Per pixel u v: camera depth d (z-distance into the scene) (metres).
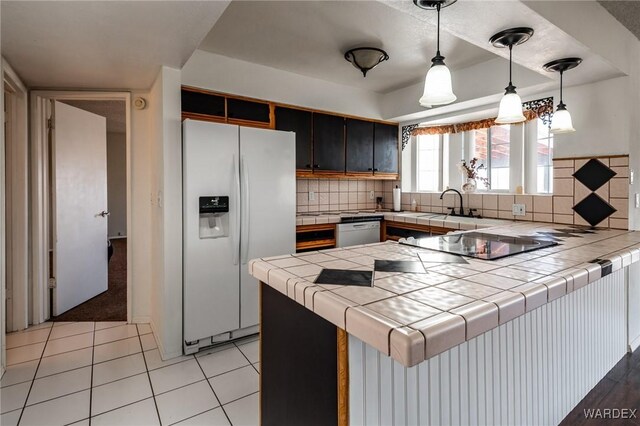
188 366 2.29
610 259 1.45
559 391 1.78
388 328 0.78
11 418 1.77
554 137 2.83
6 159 2.75
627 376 2.16
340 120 3.77
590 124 2.58
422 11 1.57
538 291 1.06
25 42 1.98
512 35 1.75
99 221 3.76
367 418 1.04
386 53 2.89
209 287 2.49
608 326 2.18
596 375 2.08
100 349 2.53
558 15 1.70
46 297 3.04
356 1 2.17
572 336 1.86
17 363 2.31
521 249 1.65
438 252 1.64
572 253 1.57
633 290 2.42
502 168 3.60
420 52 2.92
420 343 0.75
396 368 1.09
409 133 4.22
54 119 3.06
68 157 3.24
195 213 2.42
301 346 1.23
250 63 3.18
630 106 2.39
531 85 2.75
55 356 2.41
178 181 2.42
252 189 2.67
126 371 2.23
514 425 1.51
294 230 2.92
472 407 1.32
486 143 3.74
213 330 2.51
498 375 1.43
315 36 2.65
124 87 2.87
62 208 3.17
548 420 1.71
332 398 1.06
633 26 2.29
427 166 4.31
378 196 4.60
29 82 2.72
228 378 2.15
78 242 3.41
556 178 2.83
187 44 2.03
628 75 2.37
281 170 2.83
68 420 1.75
